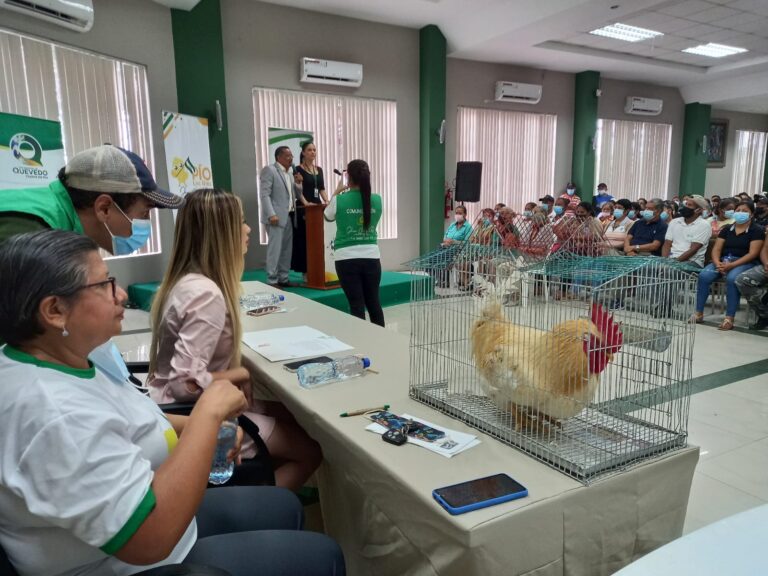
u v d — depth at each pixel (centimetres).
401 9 655
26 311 70
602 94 957
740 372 347
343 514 136
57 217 114
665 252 531
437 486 96
